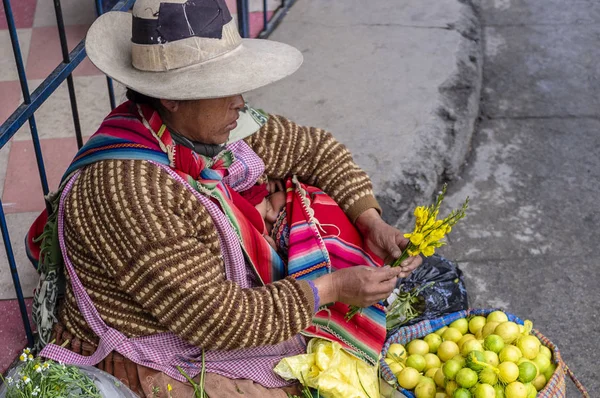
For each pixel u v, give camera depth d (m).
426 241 2.28
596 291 3.21
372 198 2.65
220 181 2.30
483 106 4.29
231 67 2.02
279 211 2.68
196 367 2.23
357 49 4.36
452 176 3.75
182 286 2.02
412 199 3.42
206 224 2.16
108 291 2.14
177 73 2.01
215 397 2.18
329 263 2.46
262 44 2.21
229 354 2.27
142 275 2.01
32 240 2.48
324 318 2.42
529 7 5.19
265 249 2.40
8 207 3.17
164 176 2.11
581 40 4.86
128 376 2.19
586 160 3.94
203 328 2.06
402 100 3.95
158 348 2.19
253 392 2.23
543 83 4.49
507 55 4.71
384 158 3.56
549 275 3.28
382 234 2.55
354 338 2.43
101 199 2.04
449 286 2.81
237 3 4.01
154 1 1.96
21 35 4.21
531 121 4.19
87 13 4.39
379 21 4.62
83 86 3.93
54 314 2.29
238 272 2.26
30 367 1.99
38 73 3.95
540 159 3.94
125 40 2.18
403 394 2.40
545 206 3.65
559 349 2.96
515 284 3.24
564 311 3.12
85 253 2.12
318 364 2.29
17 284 2.40
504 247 3.42
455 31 4.53
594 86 4.48
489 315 2.57
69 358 2.20
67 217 2.10
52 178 3.33
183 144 2.16
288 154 2.64
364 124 3.78
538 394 2.28
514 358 2.34
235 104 2.14
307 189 2.68
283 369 2.31
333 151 2.69
